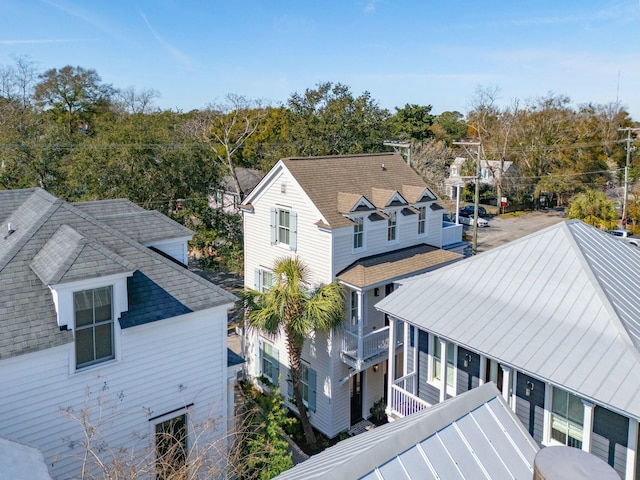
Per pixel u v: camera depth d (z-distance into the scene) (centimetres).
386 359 2056
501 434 813
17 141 3434
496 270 1494
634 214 4747
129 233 1650
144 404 1335
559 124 6625
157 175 3259
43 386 1171
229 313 3055
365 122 4828
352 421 2145
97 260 1209
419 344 1611
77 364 1220
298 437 2031
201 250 3619
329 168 2288
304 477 750
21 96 5378
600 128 6612
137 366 1309
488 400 859
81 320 1211
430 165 5244
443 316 1414
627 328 1150
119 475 1138
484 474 734
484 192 6881
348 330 2075
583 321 1212
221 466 1473
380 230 2205
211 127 5575
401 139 5341
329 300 1853
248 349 2414
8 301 1170
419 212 2400
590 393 1023
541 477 610
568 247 1418
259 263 2406
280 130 5772
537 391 1280
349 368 2055
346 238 2073
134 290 1334
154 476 1352
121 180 3136
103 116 5841
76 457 1172
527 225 5631
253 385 2355
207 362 1443
